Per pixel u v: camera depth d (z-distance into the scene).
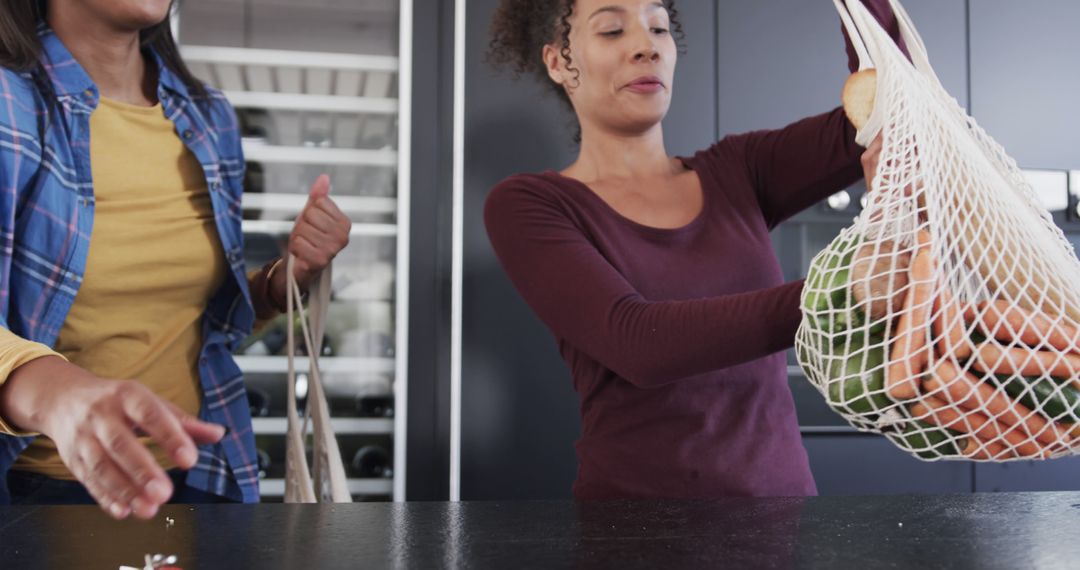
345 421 1.82
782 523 0.69
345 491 1.16
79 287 1.10
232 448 1.25
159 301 1.19
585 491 1.06
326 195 1.24
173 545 0.64
